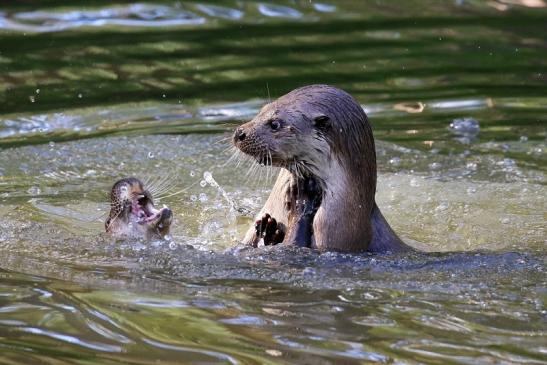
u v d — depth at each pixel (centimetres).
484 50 2925
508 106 2473
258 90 2567
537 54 2880
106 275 1445
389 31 3108
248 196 1955
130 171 2059
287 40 3002
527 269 1487
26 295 1356
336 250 1571
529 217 1817
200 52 2880
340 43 2984
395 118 2397
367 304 1326
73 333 1227
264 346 1186
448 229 1767
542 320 1276
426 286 1401
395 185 1981
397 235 1720
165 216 1642
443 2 3466
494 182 2005
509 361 1151
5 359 1152
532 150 2195
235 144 1639
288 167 1634
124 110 2441
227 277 1437
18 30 3039
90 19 3166
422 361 1148
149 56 2845
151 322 1261
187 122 2358
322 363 1140
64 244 1605
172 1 3381
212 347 1184
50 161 2105
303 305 1320
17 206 1827
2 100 2488
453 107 2469
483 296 1362
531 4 3425
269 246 1577
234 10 3316
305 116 1600
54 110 2431
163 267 1484
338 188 1590
